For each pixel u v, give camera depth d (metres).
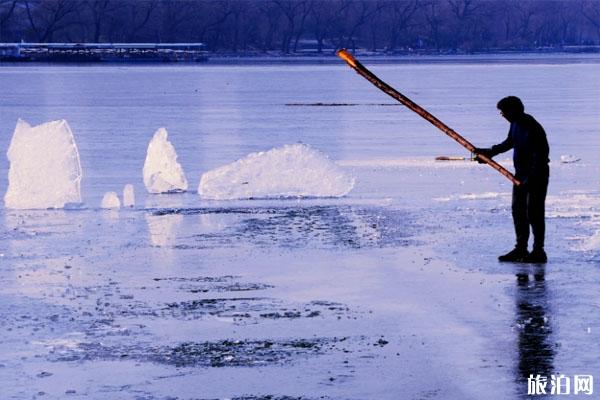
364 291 30.17
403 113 122.00
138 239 38.62
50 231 40.53
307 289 30.47
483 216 43.25
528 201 34.00
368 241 37.69
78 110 128.88
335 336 25.62
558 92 173.00
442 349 24.48
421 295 29.62
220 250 36.31
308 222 41.94
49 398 21.48
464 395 21.42
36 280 31.83
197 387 22.08
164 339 25.47
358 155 70.75
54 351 24.58
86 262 34.50
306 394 21.59
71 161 47.88
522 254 34.09
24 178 47.16
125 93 182.75
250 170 50.28
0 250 36.72
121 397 21.52
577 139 82.38
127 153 71.81
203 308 28.34
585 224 41.00
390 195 50.16
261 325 26.66
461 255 35.12
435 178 57.25
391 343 25.02
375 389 21.84
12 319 27.31
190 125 100.94
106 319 27.30
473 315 27.41
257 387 22.03
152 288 30.72
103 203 47.12
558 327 26.17
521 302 28.67
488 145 78.75
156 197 50.28
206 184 49.97
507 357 23.83
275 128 96.62
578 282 31.00
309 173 50.34
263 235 39.09
